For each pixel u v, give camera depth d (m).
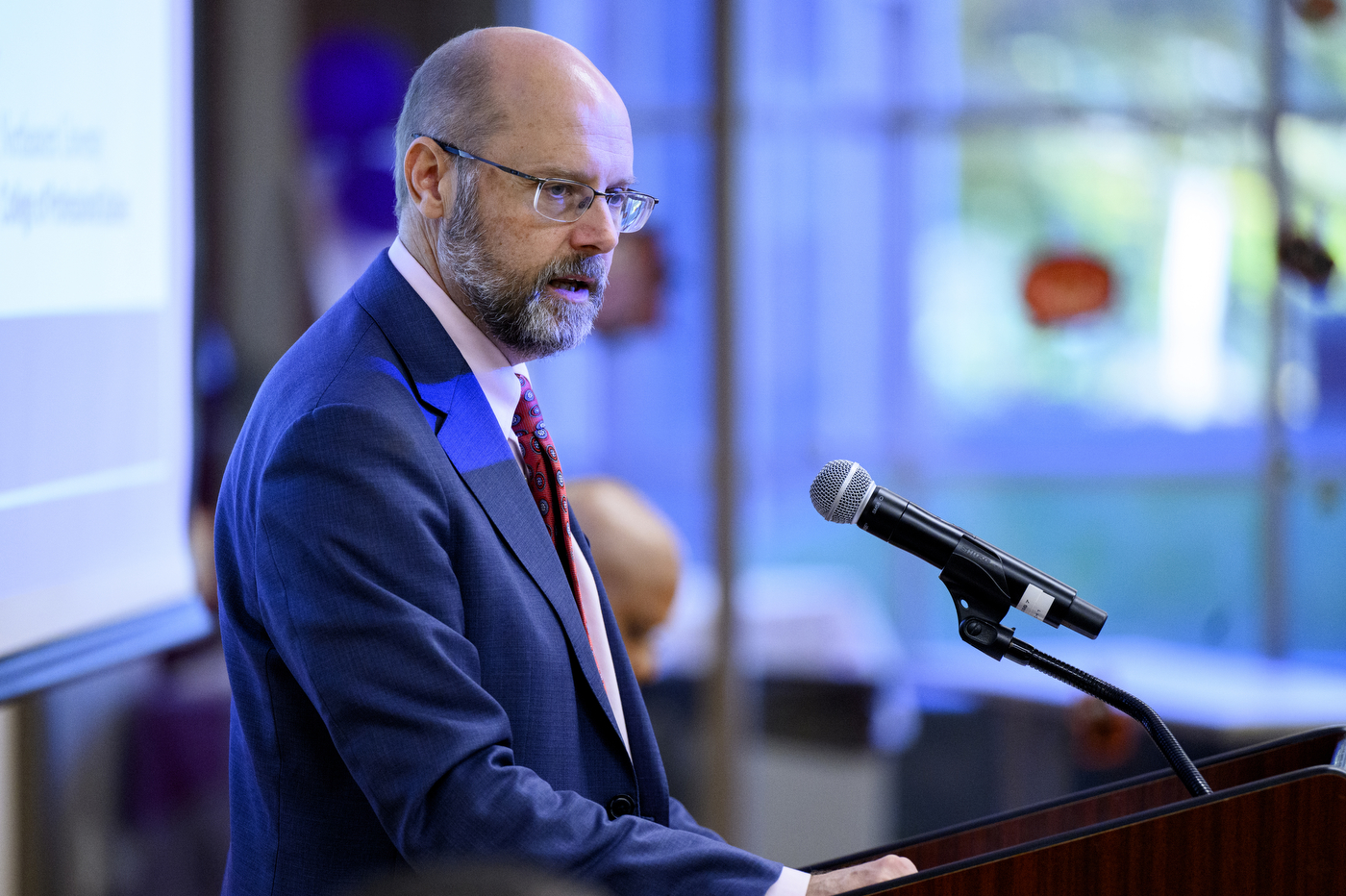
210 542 10.03
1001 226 15.89
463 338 4.20
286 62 11.73
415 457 3.79
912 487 16.05
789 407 15.75
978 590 3.82
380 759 3.52
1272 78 15.44
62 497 6.82
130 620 7.34
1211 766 3.85
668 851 3.57
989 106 15.75
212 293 11.48
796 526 15.80
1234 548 16.03
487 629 3.87
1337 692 15.07
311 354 4.09
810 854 14.00
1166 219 15.77
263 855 4.00
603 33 14.07
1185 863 3.18
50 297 6.76
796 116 15.58
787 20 15.42
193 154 8.60
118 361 7.34
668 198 14.23
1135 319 15.89
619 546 7.50
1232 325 15.80
